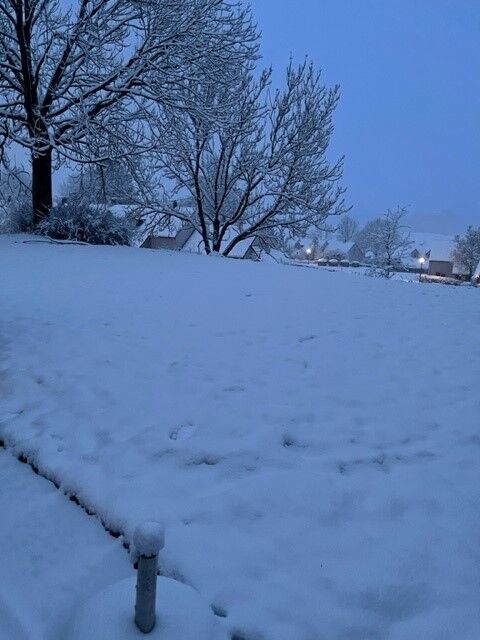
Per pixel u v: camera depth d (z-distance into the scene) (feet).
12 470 11.70
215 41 55.16
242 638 7.28
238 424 12.80
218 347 18.49
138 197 69.56
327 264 197.57
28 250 41.88
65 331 19.58
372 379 16.06
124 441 12.11
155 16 52.13
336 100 66.74
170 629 7.00
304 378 15.89
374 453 11.85
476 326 22.49
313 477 10.81
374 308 25.93
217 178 72.08
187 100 52.85
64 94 53.06
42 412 13.65
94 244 49.32
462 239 226.58
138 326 20.86
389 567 8.46
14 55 51.67
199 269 38.11
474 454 12.01
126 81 52.34
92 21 49.90
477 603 7.84
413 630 7.38
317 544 8.96
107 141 53.01
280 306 25.73
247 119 65.62
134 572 8.69
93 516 10.02
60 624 7.61
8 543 9.31
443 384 15.84
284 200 70.08
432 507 10.04
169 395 14.39
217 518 9.52
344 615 7.58
